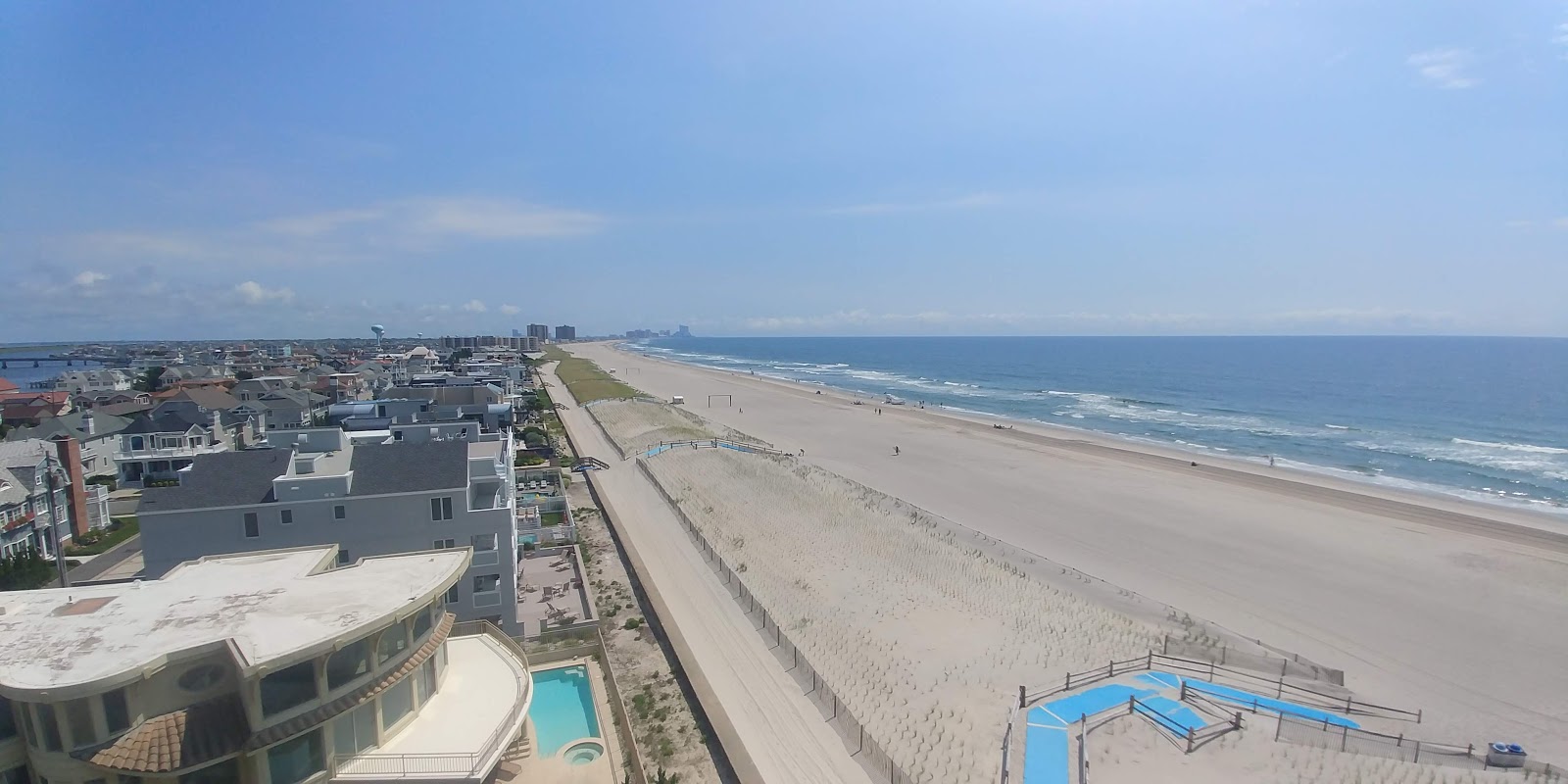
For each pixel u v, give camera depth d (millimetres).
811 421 138875
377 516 40406
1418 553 60312
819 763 31500
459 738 27016
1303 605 49875
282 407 107125
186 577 28641
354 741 25406
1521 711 36781
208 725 21703
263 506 39000
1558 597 51281
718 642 43062
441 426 55781
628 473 89312
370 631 24578
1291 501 76938
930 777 29797
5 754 21031
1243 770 29156
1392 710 35906
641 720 34781
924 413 153375
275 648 22594
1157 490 81688
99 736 20547
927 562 56156
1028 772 29469
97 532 61938
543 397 168375
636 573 53375
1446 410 150500
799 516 68562
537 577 53531
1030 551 60906
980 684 37469
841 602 48562
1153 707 34406
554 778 30016
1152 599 50844
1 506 51125
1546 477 90062
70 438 61312
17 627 23703
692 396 190000
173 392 120000
